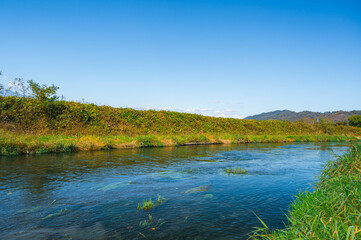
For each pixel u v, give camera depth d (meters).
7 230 4.06
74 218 4.62
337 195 3.64
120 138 18.17
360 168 5.21
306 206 3.98
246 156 14.08
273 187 7.01
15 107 16.86
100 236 3.91
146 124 23.73
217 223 4.46
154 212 4.98
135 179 7.80
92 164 10.19
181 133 25.77
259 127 35.56
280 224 4.41
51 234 3.95
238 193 6.38
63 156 12.16
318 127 42.94
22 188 6.47
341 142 29.92
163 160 11.84
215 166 10.43
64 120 18.56
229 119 33.62
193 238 3.88
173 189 6.71
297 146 22.33
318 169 10.00
